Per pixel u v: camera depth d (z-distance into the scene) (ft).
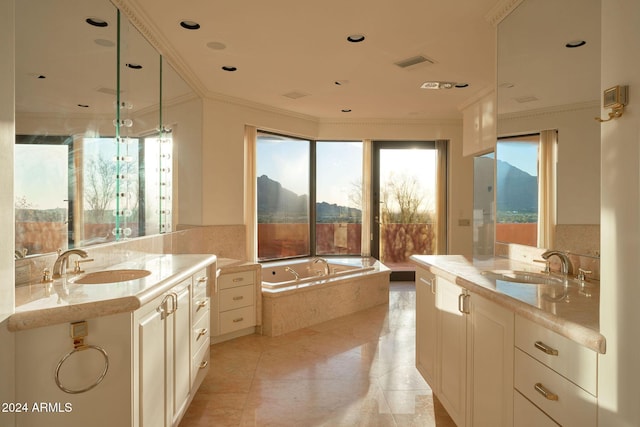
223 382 8.84
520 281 6.50
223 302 11.38
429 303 7.98
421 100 15.78
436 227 19.49
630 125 3.18
